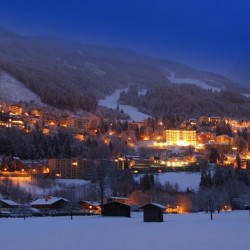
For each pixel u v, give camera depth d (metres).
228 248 56.59
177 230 84.81
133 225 101.44
